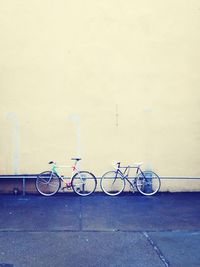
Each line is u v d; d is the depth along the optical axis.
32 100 10.05
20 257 5.84
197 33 10.16
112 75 10.12
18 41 10.00
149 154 10.23
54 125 10.09
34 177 9.91
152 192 10.10
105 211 8.41
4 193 10.11
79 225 7.38
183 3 10.14
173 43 10.16
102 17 10.07
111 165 10.17
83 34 10.07
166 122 10.23
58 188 9.98
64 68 10.07
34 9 10.01
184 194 10.14
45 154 10.09
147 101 10.19
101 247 6.25
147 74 10.16
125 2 10.08
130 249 6.17
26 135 10.07
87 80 10.10
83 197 9.75
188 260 5.75
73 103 10.10
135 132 10.20
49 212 8.30
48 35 10.03
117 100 10.15
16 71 10.02
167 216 8.05
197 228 7.23
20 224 7.42
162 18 10.13
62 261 5.70
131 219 7.80
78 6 10.04
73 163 10.12
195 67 10.20
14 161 10.07
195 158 10.22
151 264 5.61
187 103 10.23
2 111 10.04
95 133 10.14
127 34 10.11
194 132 10.20
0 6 9.97
